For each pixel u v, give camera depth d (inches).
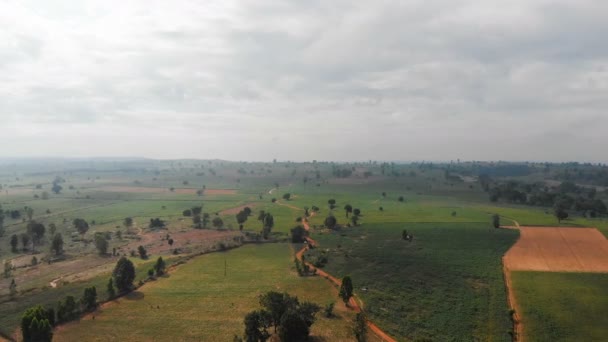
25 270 4315.9
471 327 2672.2
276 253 4768.7
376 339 2468.0
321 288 3388.3
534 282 3474.4
